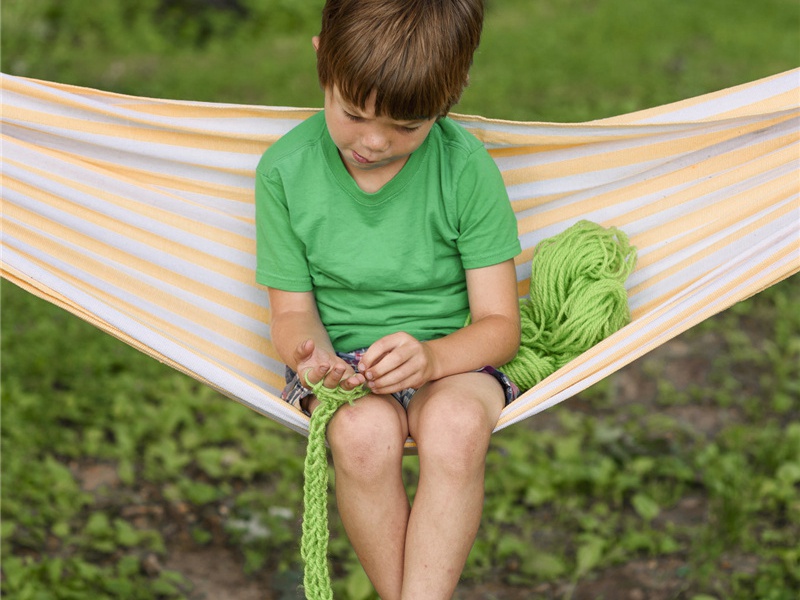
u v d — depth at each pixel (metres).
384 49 1.93
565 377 2.13
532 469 4.14
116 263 2.52
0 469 4.07
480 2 2.06
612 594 3.57
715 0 10.73
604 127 2.41
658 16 10.17
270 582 3.66
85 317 2.21
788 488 3.96
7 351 4.80
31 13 9.27
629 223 2.54
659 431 4.39
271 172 2.28
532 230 2.55
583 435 4.39
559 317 2.34
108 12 9.52
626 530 3.88
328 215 2.26
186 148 2.49
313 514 2.04
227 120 2.45
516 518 3.95
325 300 2.36
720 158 2.49
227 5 10.02
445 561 1.97
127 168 2.52
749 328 5.18
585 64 8.62
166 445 4.29
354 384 1.98
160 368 4.82
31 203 2.44
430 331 2.32
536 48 9.05
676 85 8.06
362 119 2.01
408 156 2.23
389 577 2.04
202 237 2.54
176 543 3.84
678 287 2.51
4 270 2.19
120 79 8.20
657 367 4.88
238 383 2.11
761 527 3.84
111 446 4.30
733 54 8.98
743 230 2.46
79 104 2.43
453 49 1.99
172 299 2.54
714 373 4.81
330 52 1.99
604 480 4.08
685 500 4.02
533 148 2.48
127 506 4.01
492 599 3.56
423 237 2.27
